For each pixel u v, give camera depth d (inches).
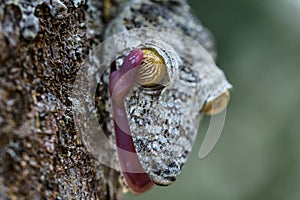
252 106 26.0
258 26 24.6
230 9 24.1
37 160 9.7
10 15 9.6
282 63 25.4
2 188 9.4
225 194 27.0
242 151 26.9
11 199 9.5
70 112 10.3
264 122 26.4
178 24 11.8
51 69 10.1
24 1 9.7
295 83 25.7
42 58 9.9
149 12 11.5
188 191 26.6
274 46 25.1
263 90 25.7
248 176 27.3
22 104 9.6
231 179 27.1
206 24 23.9
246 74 25.0
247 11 24.4
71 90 10.4
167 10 11.7
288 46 25.4
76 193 10.3
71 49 10.4
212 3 23.9
